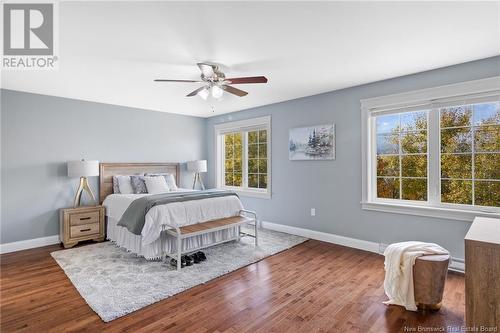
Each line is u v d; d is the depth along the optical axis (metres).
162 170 5.38
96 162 4.14
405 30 2.19
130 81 3.43
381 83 3.49
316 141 4.18
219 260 3.28
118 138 4.83
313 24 2.09
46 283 2.69
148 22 2.02
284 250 3.69
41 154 4.01
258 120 5.05
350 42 2.40
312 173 4.27
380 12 1.92
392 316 2.11
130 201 3.71
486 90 2.75
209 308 2.22
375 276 2.84
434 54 2.67
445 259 2.14
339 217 3.95
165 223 3.20
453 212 2.94
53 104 4.12
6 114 3.73
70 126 4.29
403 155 3.44
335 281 2.72
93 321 2.04
